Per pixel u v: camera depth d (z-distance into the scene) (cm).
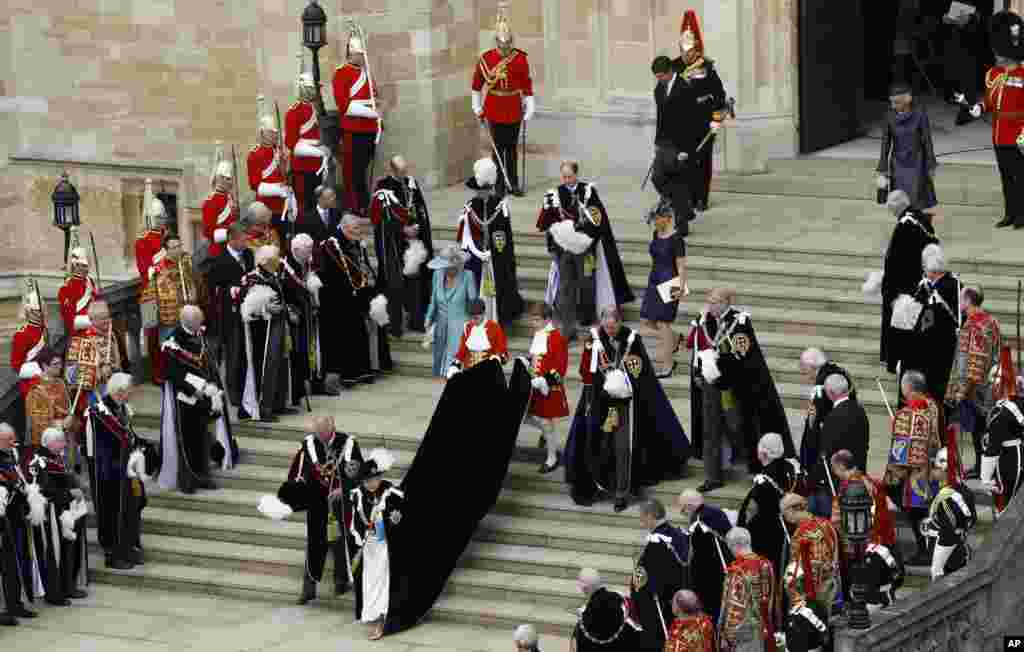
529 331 8962
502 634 7425
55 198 8850
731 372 7531
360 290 8800
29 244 11556
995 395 7319
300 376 8644
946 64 11000
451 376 7831
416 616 7506
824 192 9838
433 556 7556
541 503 7819
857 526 6406
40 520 7788
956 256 8669
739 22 9956
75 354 8444
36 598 7906
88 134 11256
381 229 9025
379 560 7500
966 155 9981
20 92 11331
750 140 10038
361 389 8856
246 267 8669
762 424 7581
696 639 6353
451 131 10594
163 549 8106
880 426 8044
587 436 7688
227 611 7781
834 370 7162
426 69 10375
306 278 8606
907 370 7744
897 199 8012
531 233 9494
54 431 7869
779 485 6950
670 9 10206
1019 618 7000
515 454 8081
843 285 8775
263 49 10381
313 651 7356
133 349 9100
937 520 6900
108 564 8088
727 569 6550
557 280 8775
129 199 11281
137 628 7638
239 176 10981
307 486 7681
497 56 9962
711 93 9212
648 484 7788
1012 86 8969
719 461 7656
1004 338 8225
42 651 7450
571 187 8756
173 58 10981
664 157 9144
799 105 10094
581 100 10550
